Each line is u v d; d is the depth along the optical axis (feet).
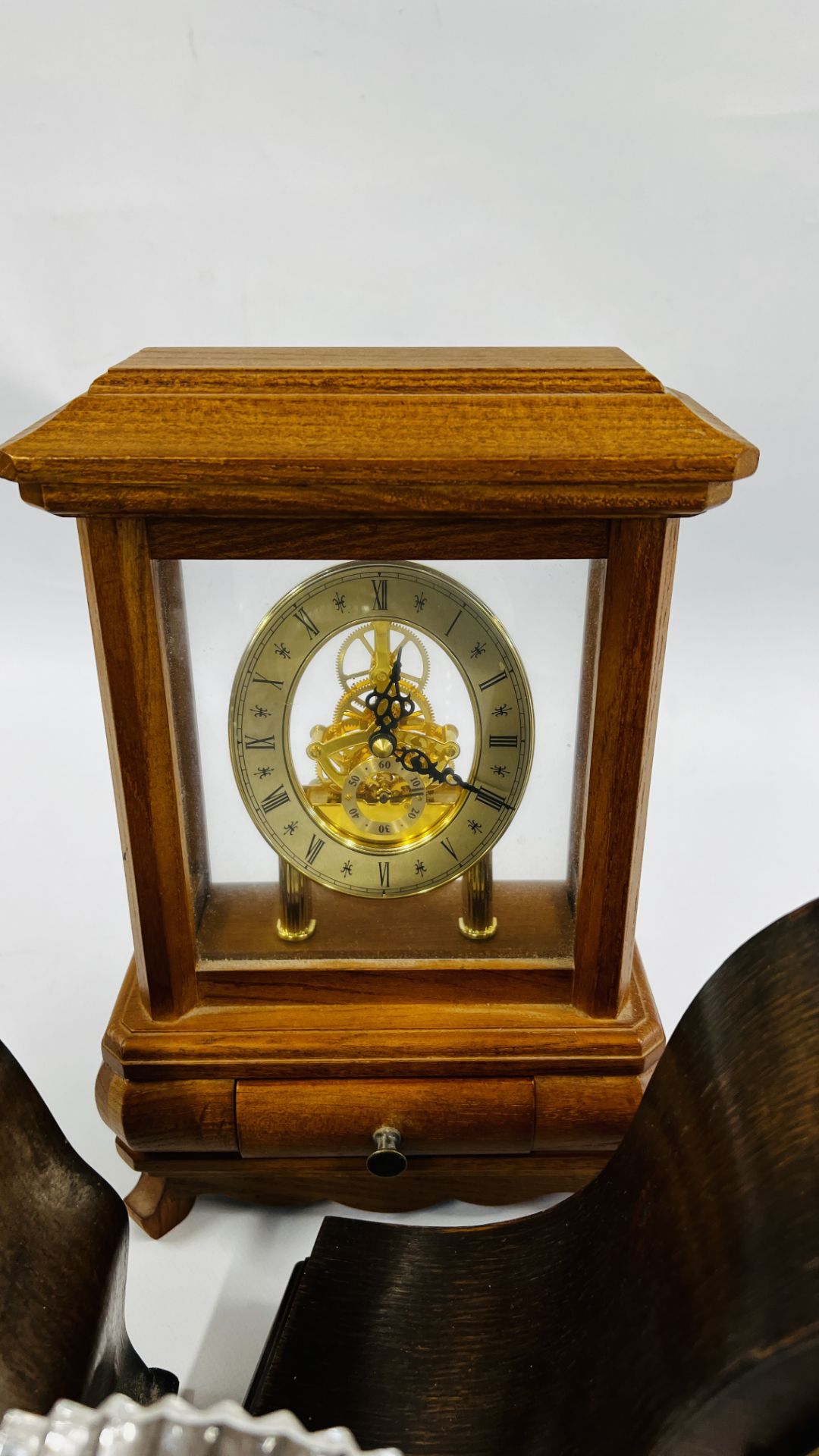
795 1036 2.71
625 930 3.22
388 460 2.90
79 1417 2.56
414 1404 2.90
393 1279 3.06
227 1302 3.28
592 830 3.16
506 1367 2.91
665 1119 2.87
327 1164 3.35
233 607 3.08
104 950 3.90
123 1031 3.28
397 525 3.00
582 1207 3.02
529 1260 3.03
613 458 2.90
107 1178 3.45
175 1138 3.28
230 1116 3.26
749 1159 2.66
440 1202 3.46
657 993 3.76
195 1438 2.56
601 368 2.99
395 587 3.07
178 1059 3.25
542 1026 3.27
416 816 3.22
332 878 3.25
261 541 3.01
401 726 3.17
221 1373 3.18
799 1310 2.48
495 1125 3.27
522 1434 2.81
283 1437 2.56
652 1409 2.61
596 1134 3.28
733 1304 2.55
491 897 3.29
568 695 3.15
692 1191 2.73
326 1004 3.31
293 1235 3.40
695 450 2.90
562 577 3.06
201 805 3.25
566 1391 2.80
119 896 4.05
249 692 3.13
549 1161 3.35
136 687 3.07
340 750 3.17
